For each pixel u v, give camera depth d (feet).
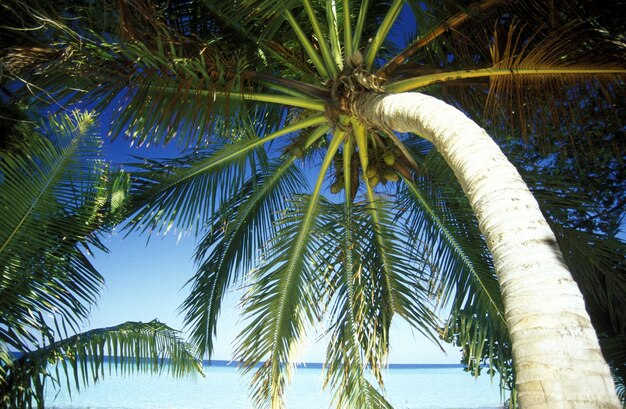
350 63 16.97
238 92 16.83
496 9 16.02
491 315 18.03
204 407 89.45
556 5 15.26
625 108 17.76
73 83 15.58
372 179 20.75
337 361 19.31
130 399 99.09
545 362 5.72
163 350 21.58
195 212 21.43
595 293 19.06
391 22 17.17
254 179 23.06
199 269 22.65
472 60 17.63
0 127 17.97
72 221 18.54
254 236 23.32
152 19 14.38
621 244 17.24
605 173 21.01
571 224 21.04
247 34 17.90
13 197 17.43
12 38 15.20
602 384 5.44
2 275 16.98
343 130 18.16
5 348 16.80
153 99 15.48
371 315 19.31
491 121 18.72
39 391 17.53
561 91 15.93
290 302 21.04
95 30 15.23
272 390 20.04
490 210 7.95
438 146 10.69
